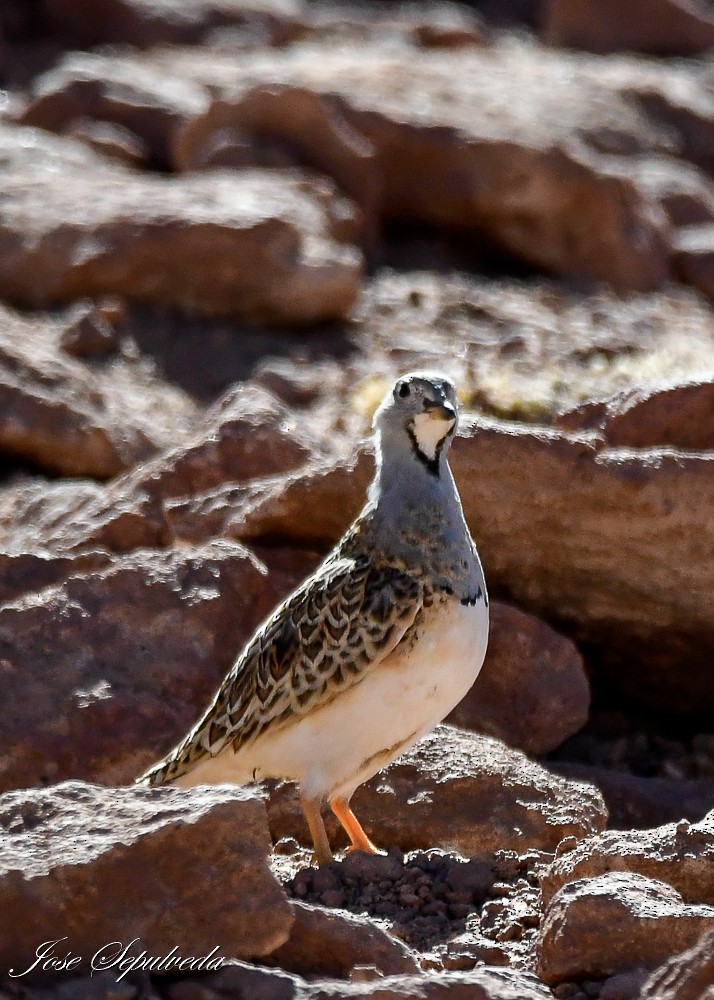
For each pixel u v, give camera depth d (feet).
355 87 105.09
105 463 60.59
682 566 38.32
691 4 162.91
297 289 75.66
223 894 24.02
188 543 43.93
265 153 96.07
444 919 28.94
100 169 94.12
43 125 111.45
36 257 77.00
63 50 146.30
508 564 40.04
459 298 82.58
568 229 92.99
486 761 34.55
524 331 75.51
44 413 60.08
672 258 96.68
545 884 28.63
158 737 36.01
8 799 25.36
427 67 121.29
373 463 39.75
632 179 95.40
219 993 23.13
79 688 36.19
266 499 41.88
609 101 120.98
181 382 71.36
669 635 40.88
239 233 75.77
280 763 30.86
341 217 88.89
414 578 29.66
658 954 24.53
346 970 24.94
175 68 124.77
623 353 70.64
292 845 33.30
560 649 40.22
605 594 40.19
